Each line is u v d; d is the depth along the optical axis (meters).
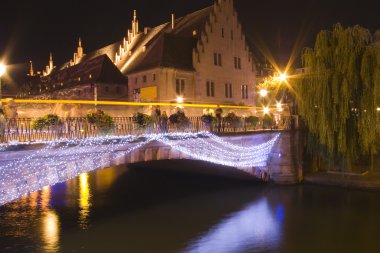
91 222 25.86
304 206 29.09
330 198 31.19
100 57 64.19
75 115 22.17
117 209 29.23
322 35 34.34
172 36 52.16
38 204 31.02
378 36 33.62
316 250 20.88
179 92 49.97
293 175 36.94
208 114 30.83
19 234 23.20
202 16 57.28
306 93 35.09
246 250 20.92
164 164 46.09
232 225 25.06
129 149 22.31
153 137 23.66
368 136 32.44
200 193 34.66
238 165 33.44
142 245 21.38
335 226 24.48
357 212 27.19
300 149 37.34
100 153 20.67
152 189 37.16
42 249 20.69
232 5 56.16
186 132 26.83
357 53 32.81
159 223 25.59
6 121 17.23
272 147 37.31
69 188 38.47
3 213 28.23
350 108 33.09
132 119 23.11
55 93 71.44
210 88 52.94
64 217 26.97
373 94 31.94
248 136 33.03
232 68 55.75
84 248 20.91
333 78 33.09
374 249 20.86
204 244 21.70
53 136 18.61
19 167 16.70
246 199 31.86
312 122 34.88
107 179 44.09
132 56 69.00
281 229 24.19
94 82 59.00
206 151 28.91
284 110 39.00
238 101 56.25
